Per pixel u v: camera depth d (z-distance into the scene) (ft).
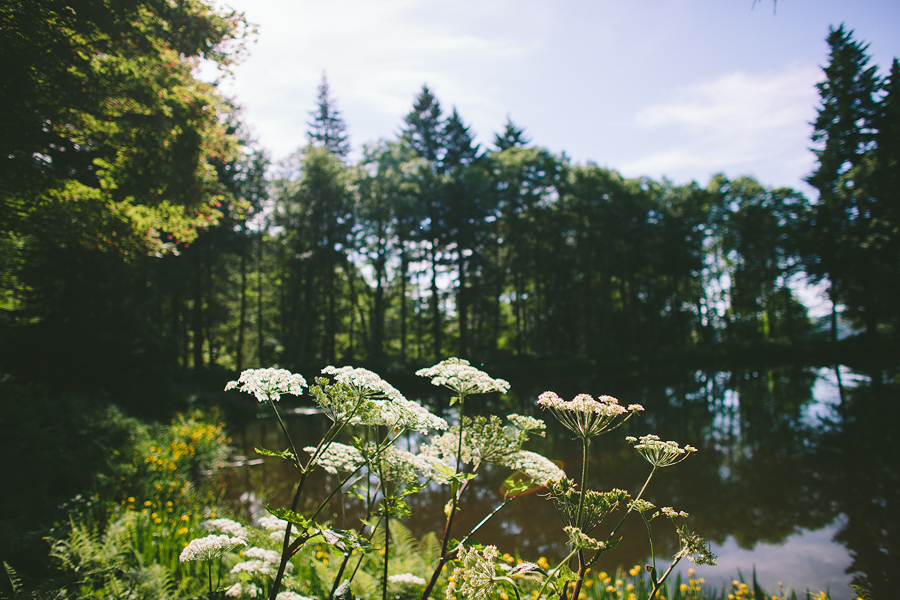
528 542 23.06
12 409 26.76
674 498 28.68
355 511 26.14
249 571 11.11
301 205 101.35
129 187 29.89
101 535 16.75
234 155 34.58
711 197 140.46
